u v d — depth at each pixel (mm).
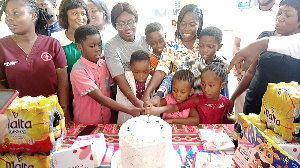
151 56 1684
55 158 932
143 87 1592
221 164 1003
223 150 1150
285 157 714
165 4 2666
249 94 1658
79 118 1585
